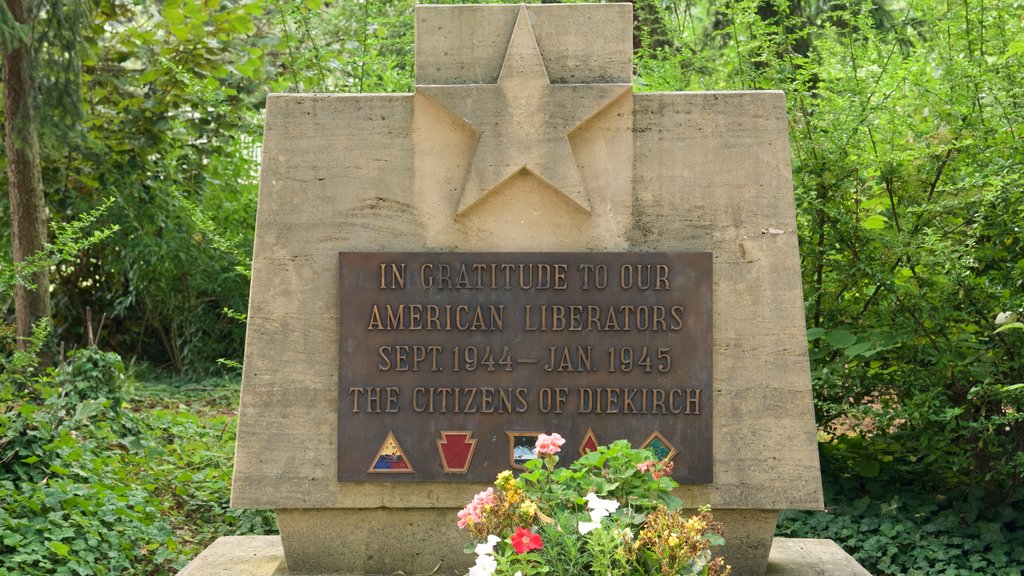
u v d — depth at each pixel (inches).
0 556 196.4
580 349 172.9
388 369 172.7
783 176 173.5
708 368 172.7
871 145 248.8
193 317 507.8
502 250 173.9
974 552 209.3
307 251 173.6
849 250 234.2
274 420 173.3
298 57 322.7
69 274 523.5
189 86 307.9
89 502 218.1
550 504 143.6
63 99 359.9
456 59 175.5
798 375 173.0
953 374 224.4
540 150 172.9
